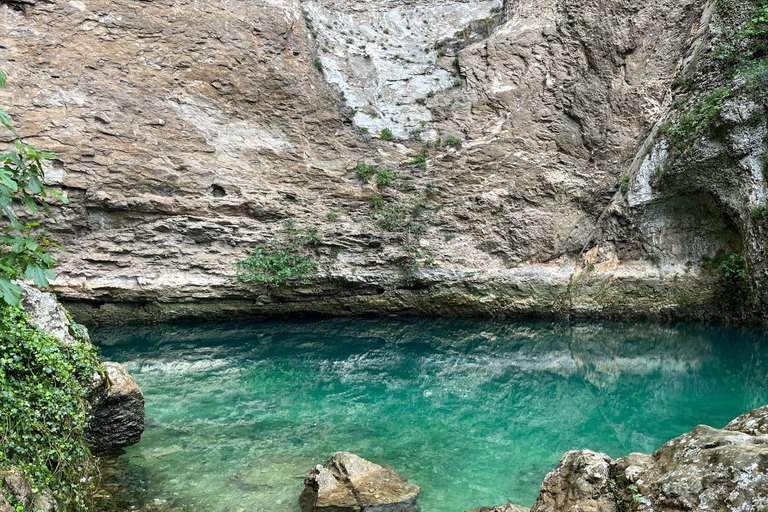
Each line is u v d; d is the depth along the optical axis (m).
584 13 13.45
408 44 15.48
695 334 10.92
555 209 13.42
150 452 5.25
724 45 11.16
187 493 4.43
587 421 6.45
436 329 11.86
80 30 11.31
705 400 7.15
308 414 6.62
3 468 3.12
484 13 15.81
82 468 4.12
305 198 12.98
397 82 14.77
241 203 12.33
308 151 13.27
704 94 11.37
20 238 3.07
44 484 3.48
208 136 12.34
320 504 4.11
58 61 11.09
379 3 15.93
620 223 12.60
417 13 15.97
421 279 13.00
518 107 13.86
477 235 13.50
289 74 13.16
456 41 15.38
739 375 8.22
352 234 12.94
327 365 9.12
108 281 11.20
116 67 11.58
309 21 14.44
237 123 12.69
